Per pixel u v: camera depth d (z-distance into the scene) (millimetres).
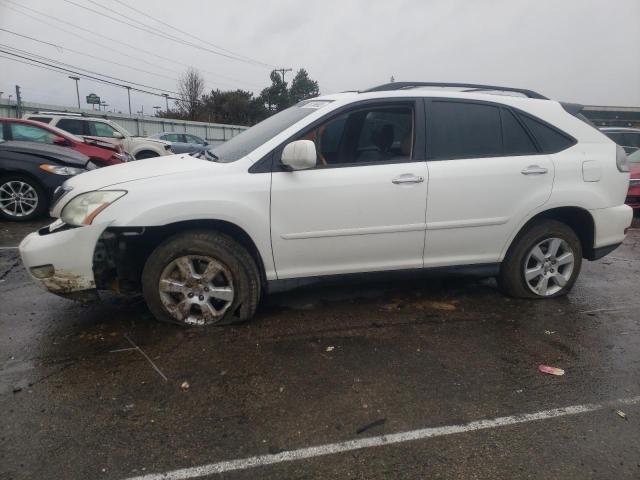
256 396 2670
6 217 7301
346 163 3535
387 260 3689
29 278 4551
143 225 3135
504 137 3828
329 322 3654
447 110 3719
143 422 2428
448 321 3723
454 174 3621
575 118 4078
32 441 2268
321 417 2494
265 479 2072
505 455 2238
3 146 7266
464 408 2594
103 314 3713
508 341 3402
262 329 3500
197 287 3389
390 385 2805
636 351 3303
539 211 3867
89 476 2061
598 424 2484
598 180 3990
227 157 3547
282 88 71438
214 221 3342
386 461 2189
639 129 11016
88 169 7754
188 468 2121
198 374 2883
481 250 3863
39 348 3170
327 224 3449
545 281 4160
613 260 5750
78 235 3146
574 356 3207
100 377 2830
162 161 3771
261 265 3475
